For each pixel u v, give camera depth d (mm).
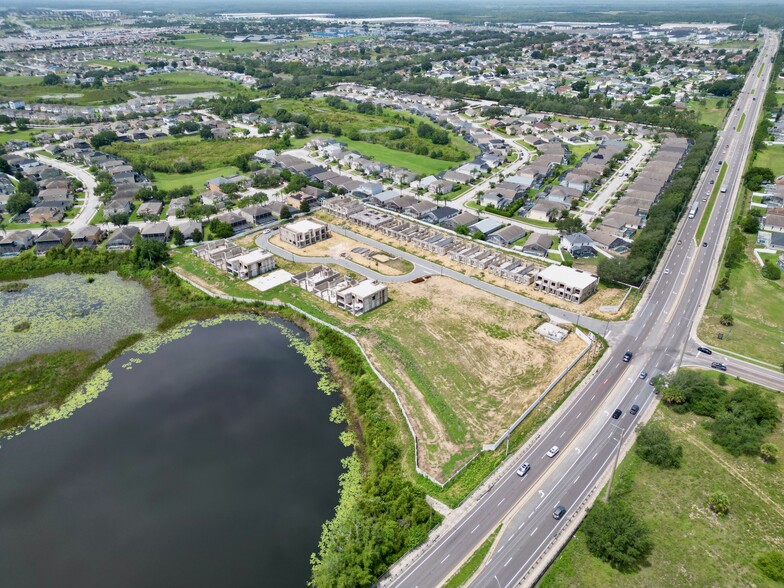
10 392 130875
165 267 188625
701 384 120812
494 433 114000
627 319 155375
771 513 94750
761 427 112438
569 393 125438
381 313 160250
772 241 194125
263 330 157000
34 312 165000
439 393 126312
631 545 85938
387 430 115438
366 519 92188
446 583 83312
